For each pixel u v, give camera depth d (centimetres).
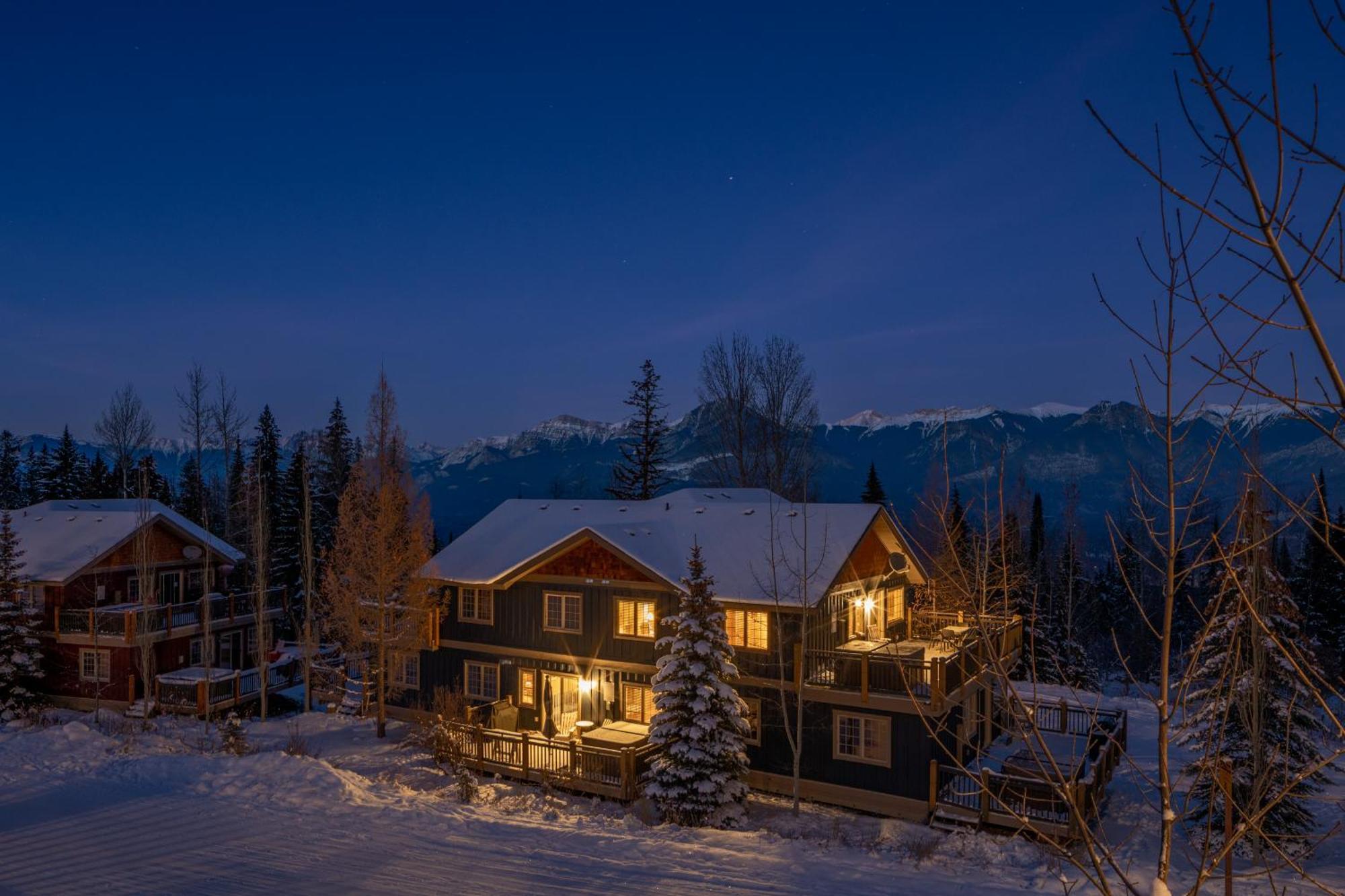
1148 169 364
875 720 2322
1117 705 3453
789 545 2712
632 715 2755
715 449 4941
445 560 3238
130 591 3669
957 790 2167
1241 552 459
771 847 1769
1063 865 1755
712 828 2012
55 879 1459
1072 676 4100
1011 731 519
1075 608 4397
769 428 4678
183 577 3950
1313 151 328
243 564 4838
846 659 2372
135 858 1567
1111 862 467
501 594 3034
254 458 5931
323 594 3456
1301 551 4284
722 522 2981
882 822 2181
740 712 2238
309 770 2116
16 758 2197
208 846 1641
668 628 2673
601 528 2848
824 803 2392
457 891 1454
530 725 2945
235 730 2562
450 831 1791
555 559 2908
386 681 3120
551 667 2914
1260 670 1428
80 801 1886
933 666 2167
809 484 4678
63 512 3978
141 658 3322
